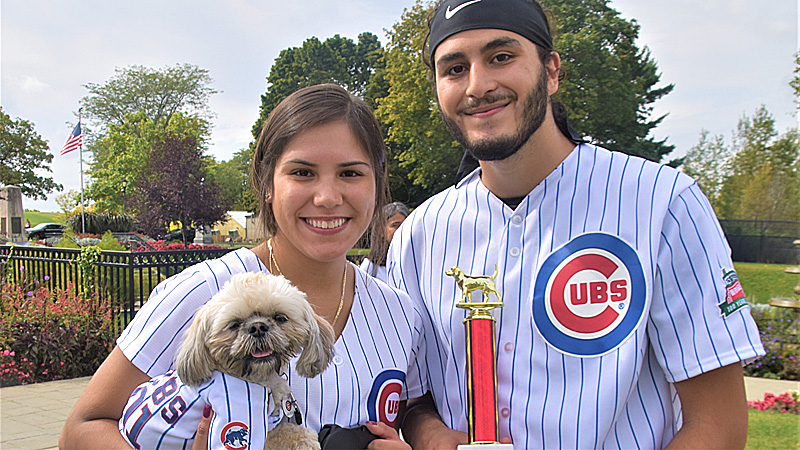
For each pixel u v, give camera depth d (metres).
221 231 54.22
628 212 1.97
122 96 50.94
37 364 8.11
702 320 1.83
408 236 2.50
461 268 2.24
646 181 1.98
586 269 1.98
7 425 6.00
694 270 1.86
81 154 41.78
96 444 1.82
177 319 1.97
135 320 2.01
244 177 61.91
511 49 1.90
